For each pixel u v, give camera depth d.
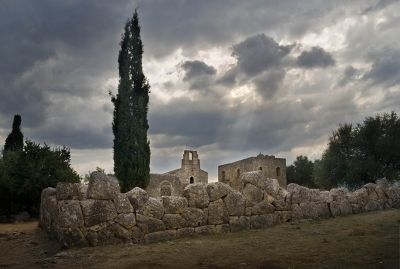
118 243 11.33
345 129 42.22
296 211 15.73
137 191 12.26
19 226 18.27
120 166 28.59
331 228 13.69
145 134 29.52
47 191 15.27
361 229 13.05
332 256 9.24
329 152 43.19
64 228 10.91
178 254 10.10
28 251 11.56
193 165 58.34
